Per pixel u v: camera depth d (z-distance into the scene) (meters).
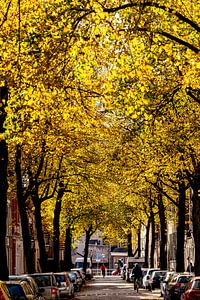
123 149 34.56
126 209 74.44
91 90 19.41
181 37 21.47
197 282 28.36
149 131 26.61
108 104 19.38
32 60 17.58
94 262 149.25
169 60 20.09
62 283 41.91
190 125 29.08
